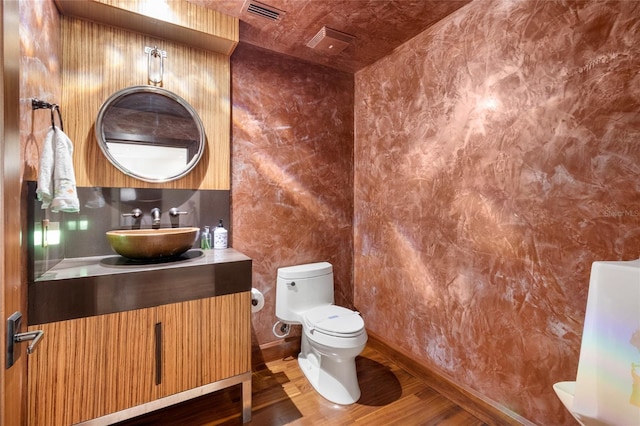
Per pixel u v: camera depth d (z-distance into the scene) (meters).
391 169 2.28
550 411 1.36
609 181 1.18
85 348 1.24
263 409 1.70
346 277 2.62
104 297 1.28
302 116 2.39
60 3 1.51
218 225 2.03
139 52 1.78
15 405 0.76
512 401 1.50
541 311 1.39
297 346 2.34
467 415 1.66
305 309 2.14
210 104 1.99
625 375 0.84
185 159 1.91
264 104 2.22
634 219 1.12
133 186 1.78
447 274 1.85
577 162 1.27
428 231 1.98
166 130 1.86
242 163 2.14
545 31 1.38
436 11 1.78
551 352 1.35
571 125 1.29
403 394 1.85
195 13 1.74
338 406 1.73
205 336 1.49
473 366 1.69
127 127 1.76
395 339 2.24
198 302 1.48
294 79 2.35
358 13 1.80
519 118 1.48
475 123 1.68
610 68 1.18
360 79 2.60
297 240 2.37
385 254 2.34
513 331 1.50
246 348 1.60
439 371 1.89
